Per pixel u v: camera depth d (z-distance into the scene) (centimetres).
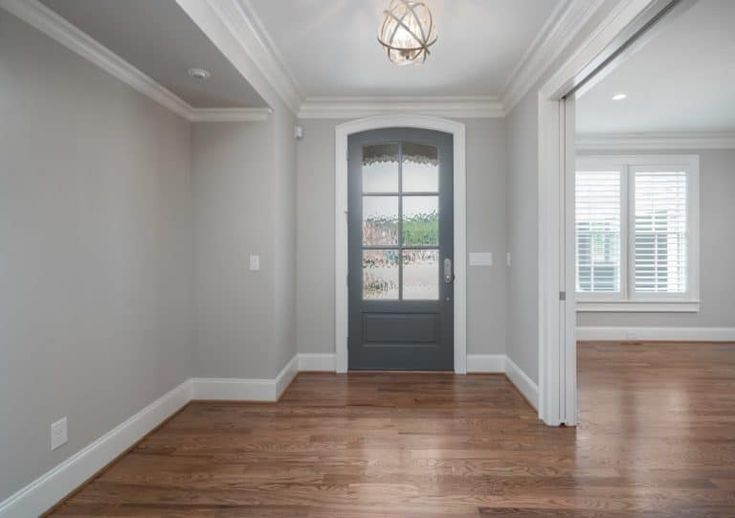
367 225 412
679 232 539
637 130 512
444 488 215
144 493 212
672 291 540
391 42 213
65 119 209
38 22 191
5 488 178
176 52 234
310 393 355
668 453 250
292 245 392
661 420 298
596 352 491
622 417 304
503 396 345
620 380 389
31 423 190
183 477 227
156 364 292
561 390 288
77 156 217
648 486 216
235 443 266
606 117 460
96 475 228
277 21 256
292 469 234
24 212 186
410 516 192
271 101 326
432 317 409
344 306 409
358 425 291
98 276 234
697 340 537
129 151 261
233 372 340
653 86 371
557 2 235
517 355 362
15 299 182
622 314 542
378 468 234
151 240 286
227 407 326
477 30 267
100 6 187
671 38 284
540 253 295
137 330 270
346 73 335
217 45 228
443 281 407
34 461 192
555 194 286
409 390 360
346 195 407
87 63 224
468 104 397
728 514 193
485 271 405
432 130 405
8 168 179
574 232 288
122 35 214
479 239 404
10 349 180
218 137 337
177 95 303
